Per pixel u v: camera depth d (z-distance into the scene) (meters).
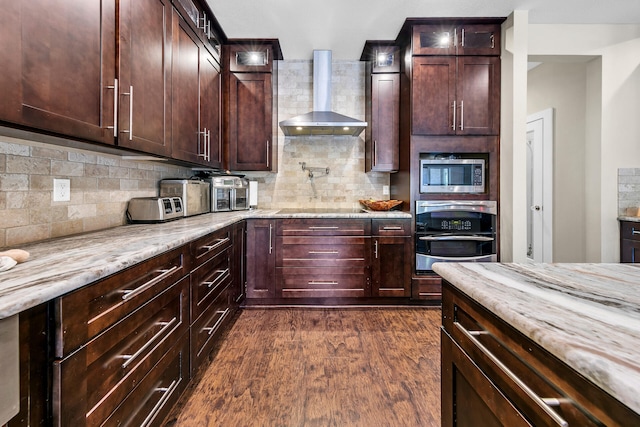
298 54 3.48
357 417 1.54
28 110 1.00
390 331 2.47
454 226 2.95
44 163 1.48
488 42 2.91
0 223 1.28
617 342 0.49
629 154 3.08
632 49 3.00
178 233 1.64
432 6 2.62
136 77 1.58
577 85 3.41
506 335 0.68
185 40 2.20
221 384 1.79
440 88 2.91
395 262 2.96
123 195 2.09
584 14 2.79
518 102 2.76
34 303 0.70
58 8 1.11
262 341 2.30
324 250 2.95
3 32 0.91
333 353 2.13
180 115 2.11
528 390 0.60
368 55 3.43
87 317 0.89
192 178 3.02
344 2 2.56
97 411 0.93
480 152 2.93
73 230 1.65
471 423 0.84
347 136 3.69
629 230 2.97
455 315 0.94
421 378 1.85
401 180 3.24
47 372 0.78
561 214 3.64
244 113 3.23
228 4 2.56
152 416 1.27
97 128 1.31
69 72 1.16
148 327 1.24
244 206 3.45
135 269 1.14
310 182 3.69
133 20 1.54
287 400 1.66
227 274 2.37
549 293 0.74
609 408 0.43
